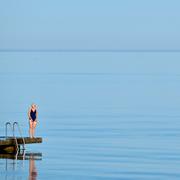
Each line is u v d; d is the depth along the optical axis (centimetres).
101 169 7531
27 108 14238
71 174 7225
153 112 13912
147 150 8875
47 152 8575
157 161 8069
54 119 12369
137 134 10431
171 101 16550
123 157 8331
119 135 10300
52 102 15975
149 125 11600
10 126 10794
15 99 16325
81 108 14688
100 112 13812
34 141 8619
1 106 14625
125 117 12875
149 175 7269
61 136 10112
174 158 8288
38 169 7431
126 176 7206
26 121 11888
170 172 7431
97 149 8912
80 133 10475
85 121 12106
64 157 8231
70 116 12925
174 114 13512
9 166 7562
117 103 16038
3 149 8525
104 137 10056
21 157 8150
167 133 10569
